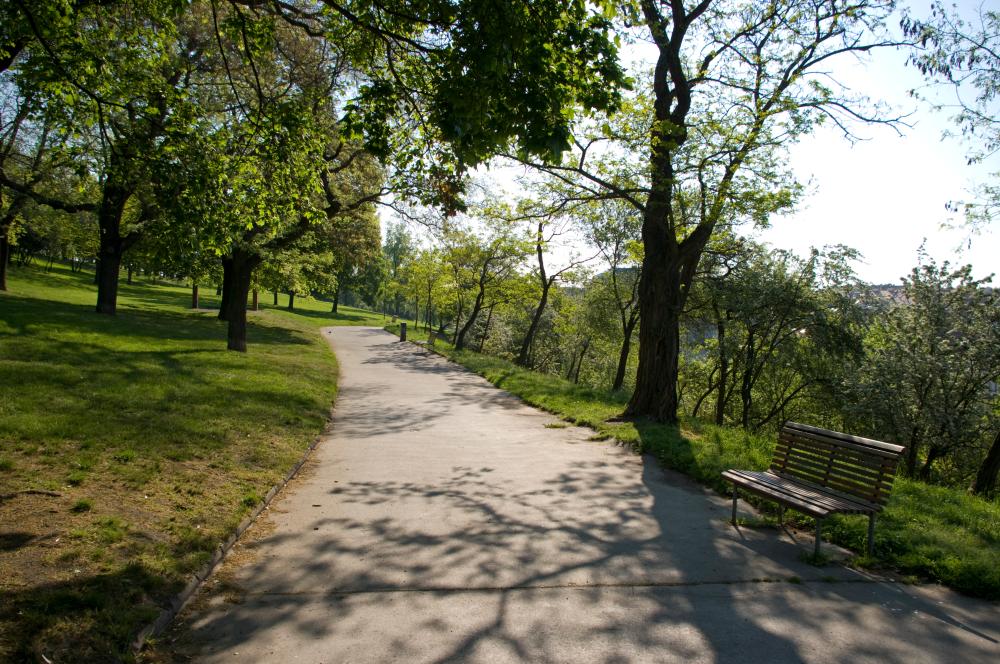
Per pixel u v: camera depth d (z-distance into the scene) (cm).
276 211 1019
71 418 779
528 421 1266
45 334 1630
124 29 1077
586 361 4962
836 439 561
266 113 972
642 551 508
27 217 2573
